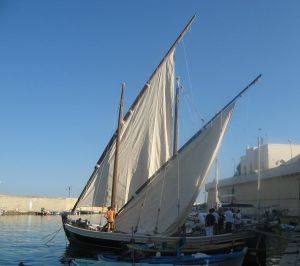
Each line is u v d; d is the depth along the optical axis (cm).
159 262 1973
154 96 3062
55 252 3222
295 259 2398
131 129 3067
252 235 2494
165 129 3014
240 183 8888
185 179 2802
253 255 2466
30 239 4266
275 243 2814
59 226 6375
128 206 2956
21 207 11294
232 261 2036
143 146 3019
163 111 3031
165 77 3053
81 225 3145
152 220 2839
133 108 3089
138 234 2680
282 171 6969
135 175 3003
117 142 3044
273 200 7394
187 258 1989
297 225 4753
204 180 2759
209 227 2531
